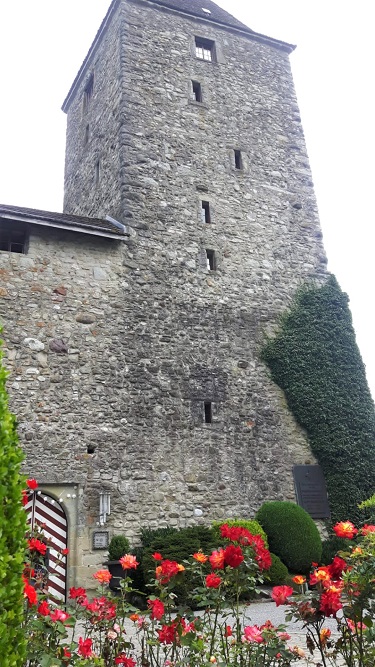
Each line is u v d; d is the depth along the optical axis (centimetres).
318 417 1256
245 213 1418
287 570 1016
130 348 1138
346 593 351
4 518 271
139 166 1314
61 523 989
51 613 348
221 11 1814
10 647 257
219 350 1238
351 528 404
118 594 930
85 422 1048
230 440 1174
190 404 1159
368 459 1254
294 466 1218
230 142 1488
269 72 1670
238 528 397
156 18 1536
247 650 350
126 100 1373
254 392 1245
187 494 1091
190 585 628
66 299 1111
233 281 1321
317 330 1348
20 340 1047
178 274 1254
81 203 1559
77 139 1703
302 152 1597
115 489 1033
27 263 1101
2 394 299
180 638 348
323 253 1479
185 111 1452
